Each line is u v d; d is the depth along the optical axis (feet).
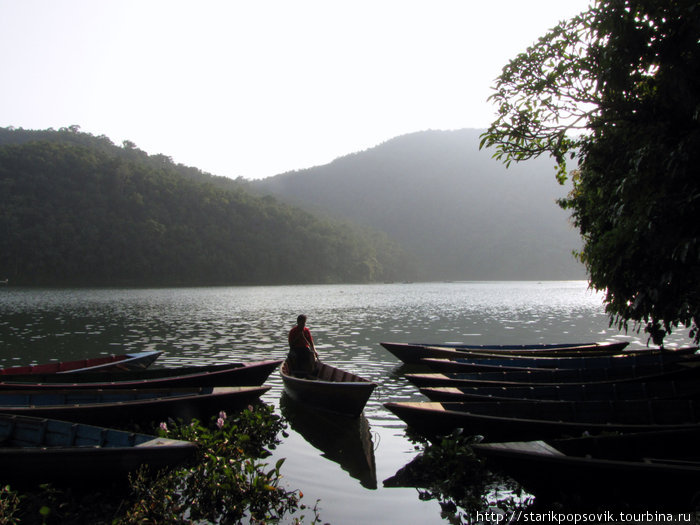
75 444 22.04
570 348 49.26
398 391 40.04
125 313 116.88
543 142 22.13
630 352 43.55
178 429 24.94
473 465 22.27
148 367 46.75
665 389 29.60
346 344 66.28
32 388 30.89
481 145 22.71
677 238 17.63
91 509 19.07
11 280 303.89
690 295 18.62
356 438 28.35
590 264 21.83
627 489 18.12
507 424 23.36
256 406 31.14
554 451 19.16
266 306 144.87
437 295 223.10
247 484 19.84
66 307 137.39
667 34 17.95
